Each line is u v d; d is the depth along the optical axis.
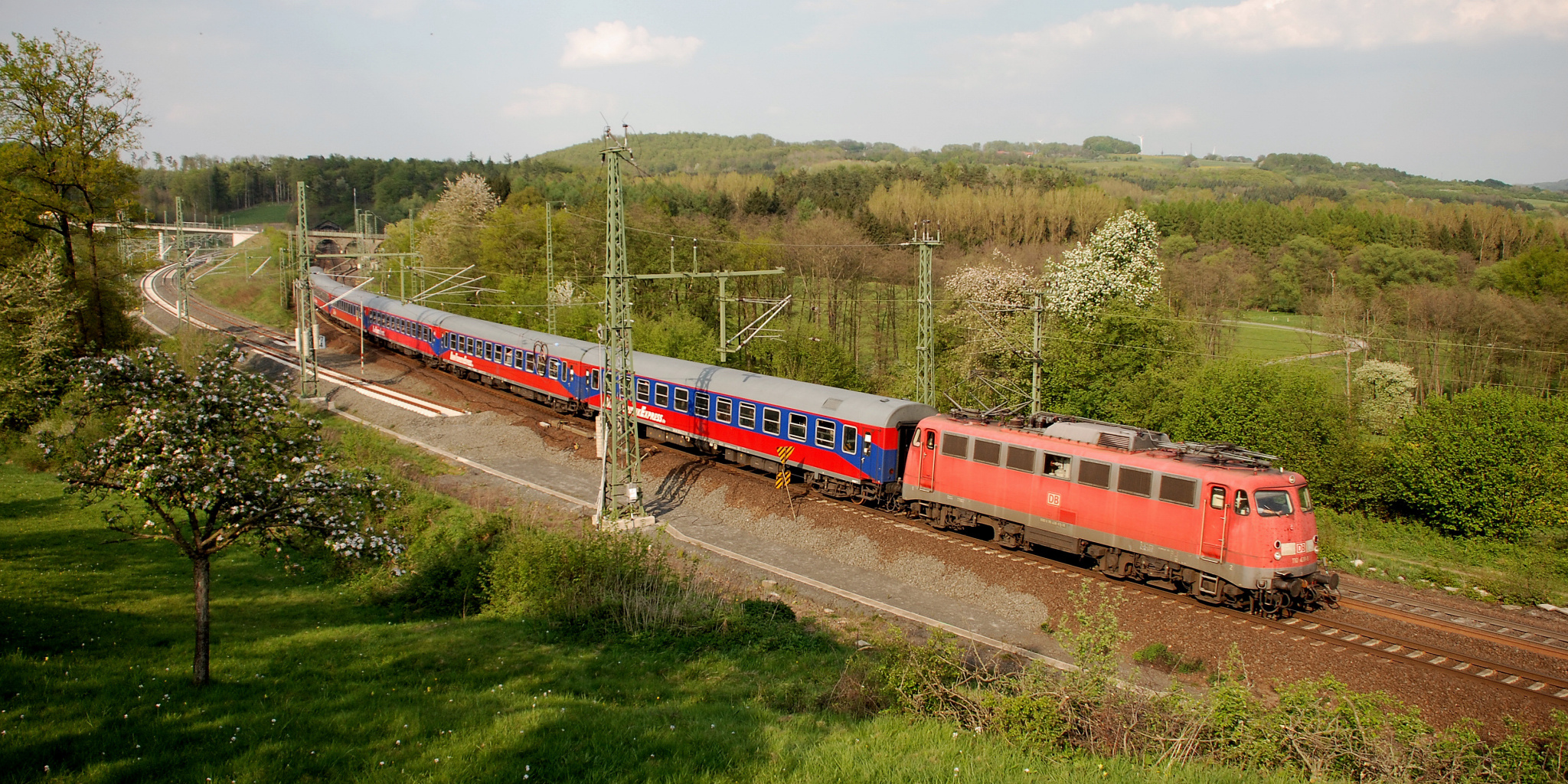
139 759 8.86
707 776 8.97
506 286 57.22
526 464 31.86
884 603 19.84
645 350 42.12
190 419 10.61
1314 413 31.30
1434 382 49.69
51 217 36.53
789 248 70.12
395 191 159.25
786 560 22.73
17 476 28.77
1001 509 22.58
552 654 15.16
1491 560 25.77
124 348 38.59
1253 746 10.88
